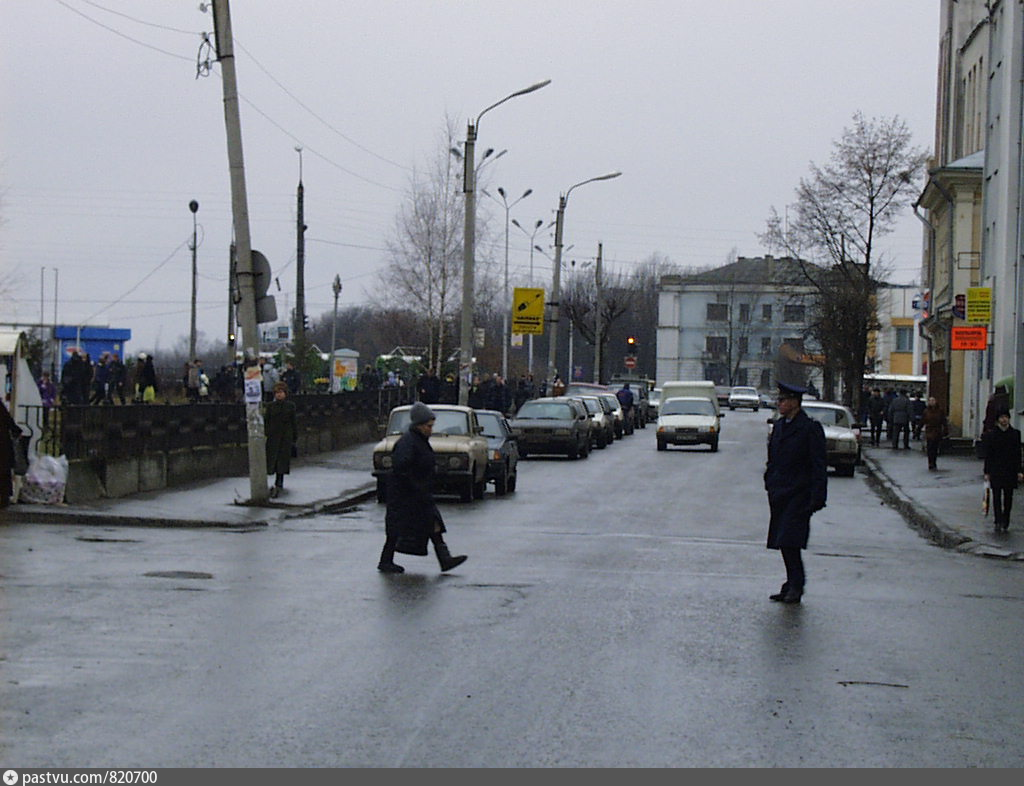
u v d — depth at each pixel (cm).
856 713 791
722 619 1136
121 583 1244
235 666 881
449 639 1002
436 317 5641
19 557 1414
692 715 772
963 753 707
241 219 2072
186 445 2445
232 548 1597
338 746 684
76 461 1978
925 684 885
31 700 770
